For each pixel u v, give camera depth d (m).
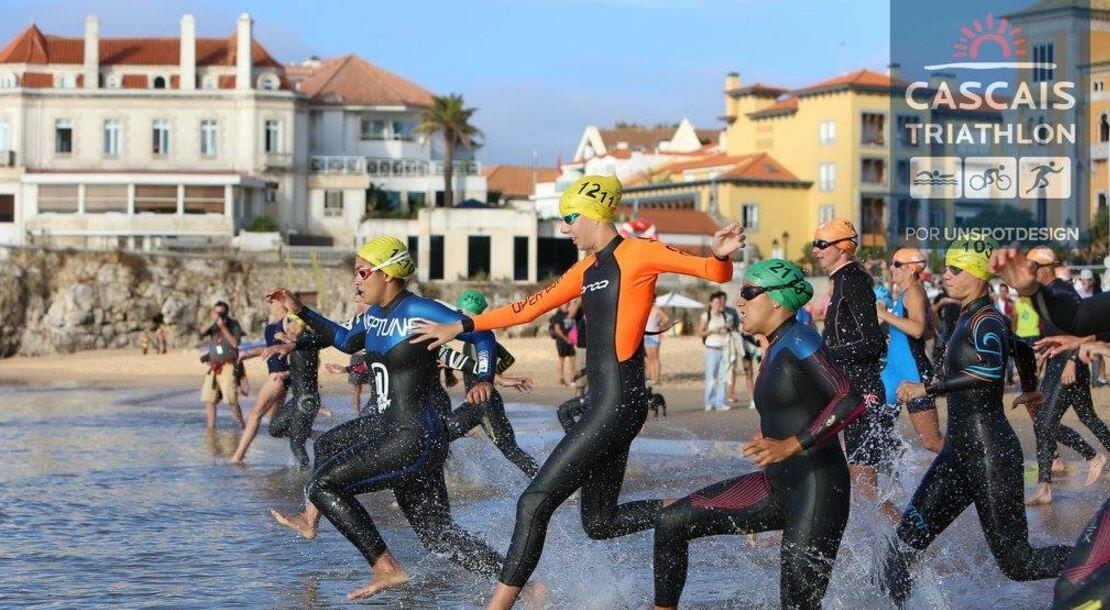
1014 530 6.78
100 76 73.31
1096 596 4.45
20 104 70.94
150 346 52.66
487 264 67.50
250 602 7.21
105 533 9.41
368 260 7.30
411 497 7.54
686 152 103.62
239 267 55.28
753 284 6.02
